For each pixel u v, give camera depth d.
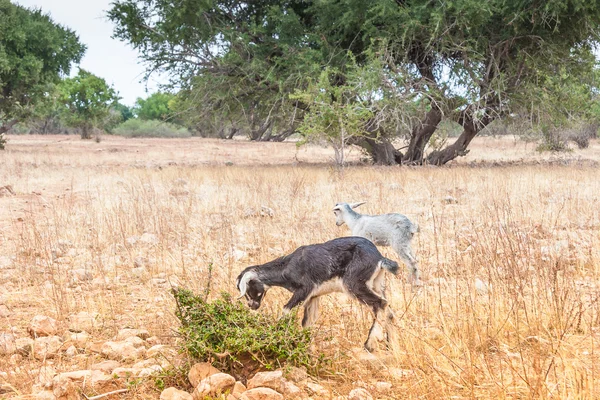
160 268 9.55
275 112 31.05
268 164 32.19
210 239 11.48
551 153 35.56
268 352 5.66
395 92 25.08
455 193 17.36
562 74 29.25
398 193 17.61
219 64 29.67
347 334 6.42
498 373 5.42
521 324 6.54
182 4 28.06
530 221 12.70
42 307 7.80
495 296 7.03
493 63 28.92
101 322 7.18
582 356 5.69
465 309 6.77
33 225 11.92
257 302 6.35
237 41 29.16
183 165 31.81
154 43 29.91
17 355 6.06
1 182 21.78
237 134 93.75
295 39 29.34
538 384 4.78
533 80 29.05
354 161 33.53
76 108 74.81
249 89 30.30
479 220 13.03
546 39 28.64
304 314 6.38
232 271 9.20
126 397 5.22
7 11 44.41
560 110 29.16
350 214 9.35
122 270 9.64
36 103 47.78
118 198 16.92
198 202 16.03
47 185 21.38
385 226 8.85
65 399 5.01
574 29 28.70
